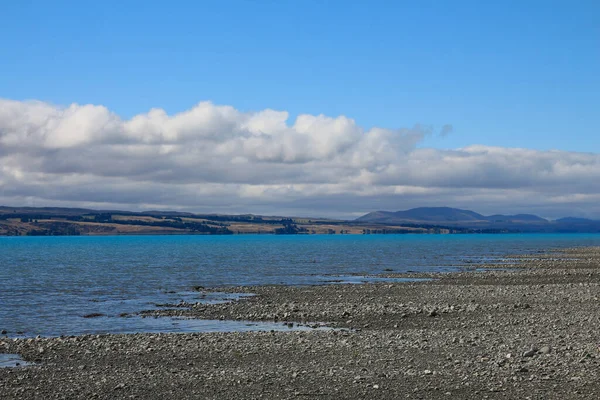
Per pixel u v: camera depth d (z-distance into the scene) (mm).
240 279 74750
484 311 39312
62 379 21844
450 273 78375
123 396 19641
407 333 31094
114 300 51812
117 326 36844
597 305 41438
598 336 28984
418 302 45000
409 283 62344
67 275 82875
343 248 193750
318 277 76750
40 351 26984
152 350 27047
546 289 52125
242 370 23062
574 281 63594
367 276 77250
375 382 21000
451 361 24016
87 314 42281
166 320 39062
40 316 41656
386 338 29453
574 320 34344
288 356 25500
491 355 24953
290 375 22125
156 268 96875
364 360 24453
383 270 88875
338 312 40062
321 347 27281
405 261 113062
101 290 61281
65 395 19766
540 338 28688
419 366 23234
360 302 45750
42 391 20234
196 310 43500
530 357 24359
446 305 42281
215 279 75000
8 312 43938
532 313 37969
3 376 22359
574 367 22438
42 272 89000
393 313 39062
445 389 19984
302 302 46688
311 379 21484
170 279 75375
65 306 47531
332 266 99562
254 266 100688
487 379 21062
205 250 181250
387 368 23016
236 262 113188
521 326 32781
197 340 29391
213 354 26109
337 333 31250
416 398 19125
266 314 40188
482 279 68000
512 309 39969
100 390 20344
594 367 22375
